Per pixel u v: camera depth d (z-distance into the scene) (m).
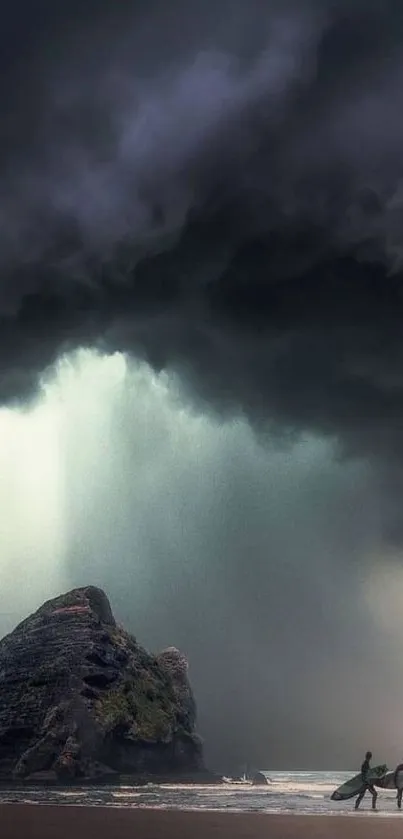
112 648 51.56
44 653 51.00
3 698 49.59
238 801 34.25
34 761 45.09
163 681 55.00
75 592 54.66
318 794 42.03
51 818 22.83
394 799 39.03
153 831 19.67
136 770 48.53
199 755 53.78
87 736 46.22
